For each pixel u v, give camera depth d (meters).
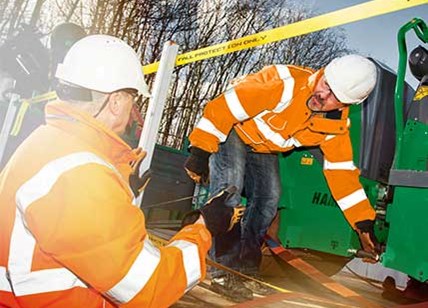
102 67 1.38
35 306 1.25
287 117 3.13
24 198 1.21
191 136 3.10
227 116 3.01
